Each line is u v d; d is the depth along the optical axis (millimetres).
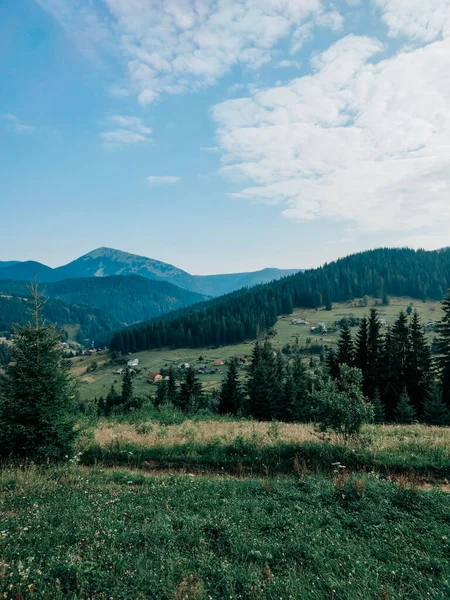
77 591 5391
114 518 7977
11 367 12758
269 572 5758
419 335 49750
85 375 160125
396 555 6539
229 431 16766
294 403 44812
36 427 12633
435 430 18000
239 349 185625
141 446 14117
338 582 5656
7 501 9164
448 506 8453
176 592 5215
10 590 5199
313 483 10172
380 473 11562
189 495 9477
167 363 176250
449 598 5328
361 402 13883
